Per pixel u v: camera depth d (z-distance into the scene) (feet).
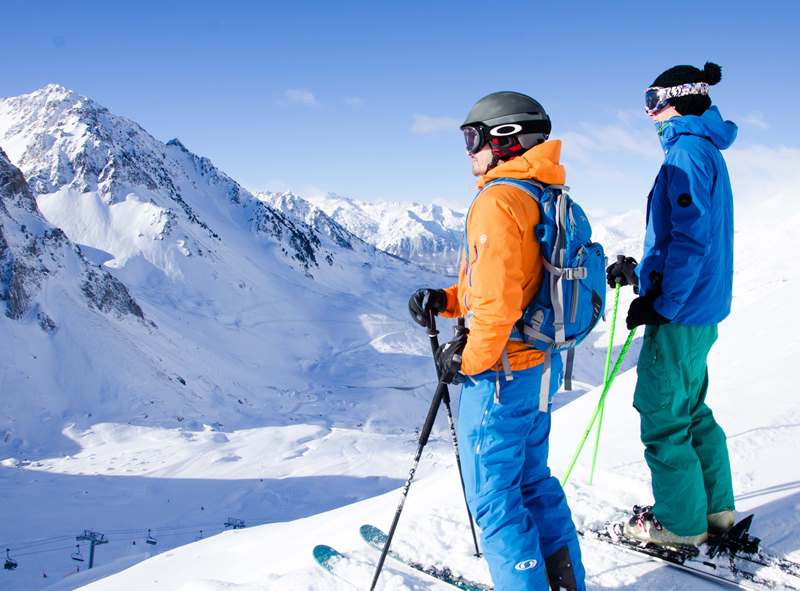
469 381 7.88
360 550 10.17
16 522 208.64
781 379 18.35
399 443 325.01
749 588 8.68
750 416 15.79
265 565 13.25
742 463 13.15
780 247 643.86
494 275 7.04
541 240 7.38
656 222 9.25
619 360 9.70
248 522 215.31
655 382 9.42
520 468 7.95
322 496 244.22
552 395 8.19
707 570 9.11
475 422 7.79
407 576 9.21
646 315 9.06
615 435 15.64
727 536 9.41
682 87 9.09
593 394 21.58
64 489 250.16
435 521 10.94
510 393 7.64
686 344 9.25
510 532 7.68
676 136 9.06
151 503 236.63
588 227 8.00
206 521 217.36
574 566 8.23
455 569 9.45
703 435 9.77
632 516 10.26
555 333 7.50
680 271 8.63
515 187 7.36
